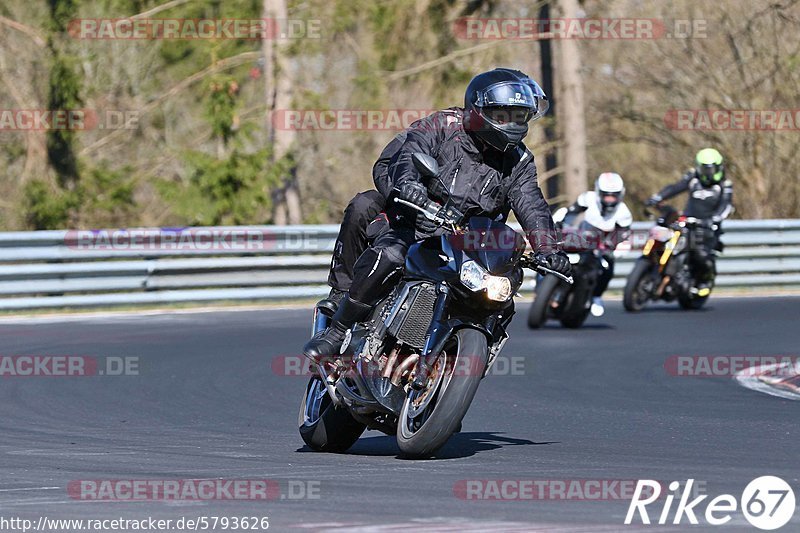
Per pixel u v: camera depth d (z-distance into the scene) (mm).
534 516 12734
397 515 12773
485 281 15648
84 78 64188
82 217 65000
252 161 58375
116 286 40562
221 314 39312
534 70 77312
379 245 16562
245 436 19359
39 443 18500
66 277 39719
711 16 71750
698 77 73500
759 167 73188
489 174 16500
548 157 73500
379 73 61656
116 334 34062
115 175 63094
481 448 17797
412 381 16125
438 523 12367
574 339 33875
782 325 37250
